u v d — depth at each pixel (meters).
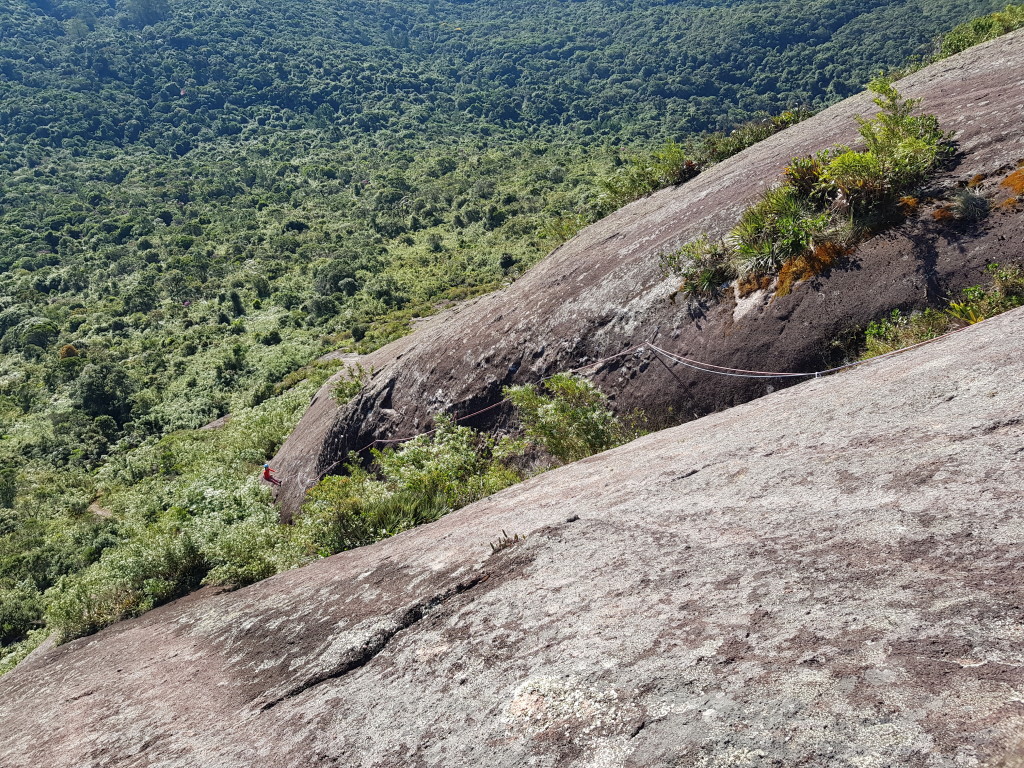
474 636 2.45
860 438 2.61
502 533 3.42
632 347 7.47
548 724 1.73
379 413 11.35
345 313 50.19
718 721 1.46
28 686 5.07
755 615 1.79
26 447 38.62
